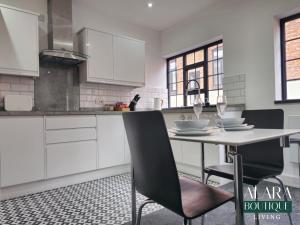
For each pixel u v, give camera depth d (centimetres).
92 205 204
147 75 421
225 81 322
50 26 301
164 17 380
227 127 122
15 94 277
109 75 333
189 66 411
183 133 103
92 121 281
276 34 271
